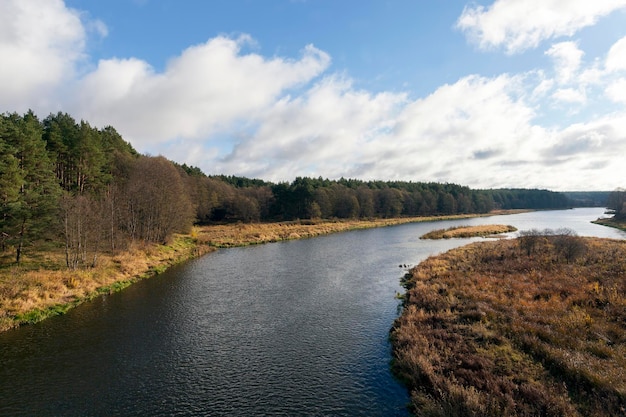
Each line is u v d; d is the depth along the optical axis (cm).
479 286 2575
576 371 1306
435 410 1198
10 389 1539
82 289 2878
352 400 1410
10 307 2334
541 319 1845
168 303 2722
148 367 1728
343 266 4078
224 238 6662
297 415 1326
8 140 3800
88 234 3488
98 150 5266
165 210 5431
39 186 3669
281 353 1852
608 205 14000
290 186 12106
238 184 16412
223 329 2195
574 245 3438
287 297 2848
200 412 1365
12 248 3406
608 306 1970
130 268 3644
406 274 3553
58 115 6191
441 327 1936
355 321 2284
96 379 1619
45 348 1939
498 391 1238
